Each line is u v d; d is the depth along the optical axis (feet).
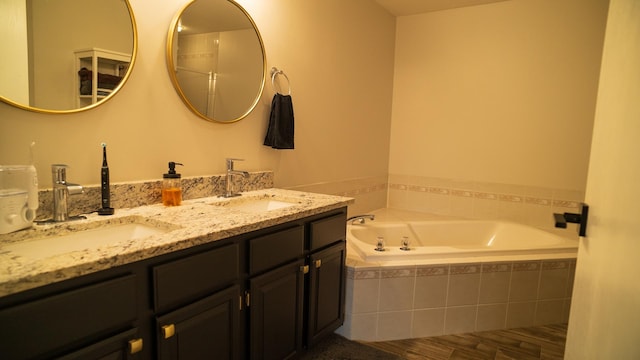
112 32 4.76
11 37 3.87
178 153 5.76
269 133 7.21
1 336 2.51
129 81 5.02
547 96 10.03
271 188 7.42
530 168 10.39
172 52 5.46
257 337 4.75
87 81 4.54
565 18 9.66
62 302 2.80
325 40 8.75
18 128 4.04
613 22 2.69
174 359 3.65
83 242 4.10
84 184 4.65
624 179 2.28
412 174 12.03
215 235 3.97
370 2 10.41
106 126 4.82
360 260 7.16
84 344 2.98
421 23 11.50
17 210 3.63
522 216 10.59
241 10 6.53
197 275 3.83
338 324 6.60
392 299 7.04
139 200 5.13
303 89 8.21
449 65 11.19
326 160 9.24
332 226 6.12
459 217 11.19
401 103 12.01
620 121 2.42
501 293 7.52
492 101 10.69
